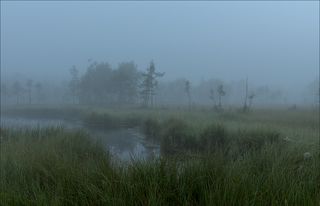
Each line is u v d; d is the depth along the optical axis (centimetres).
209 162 481
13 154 824
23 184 512
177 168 468
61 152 890
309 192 391
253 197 366
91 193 393
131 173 442
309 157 626
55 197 382
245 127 1508
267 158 622
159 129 2002
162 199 376
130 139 1845
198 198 405
